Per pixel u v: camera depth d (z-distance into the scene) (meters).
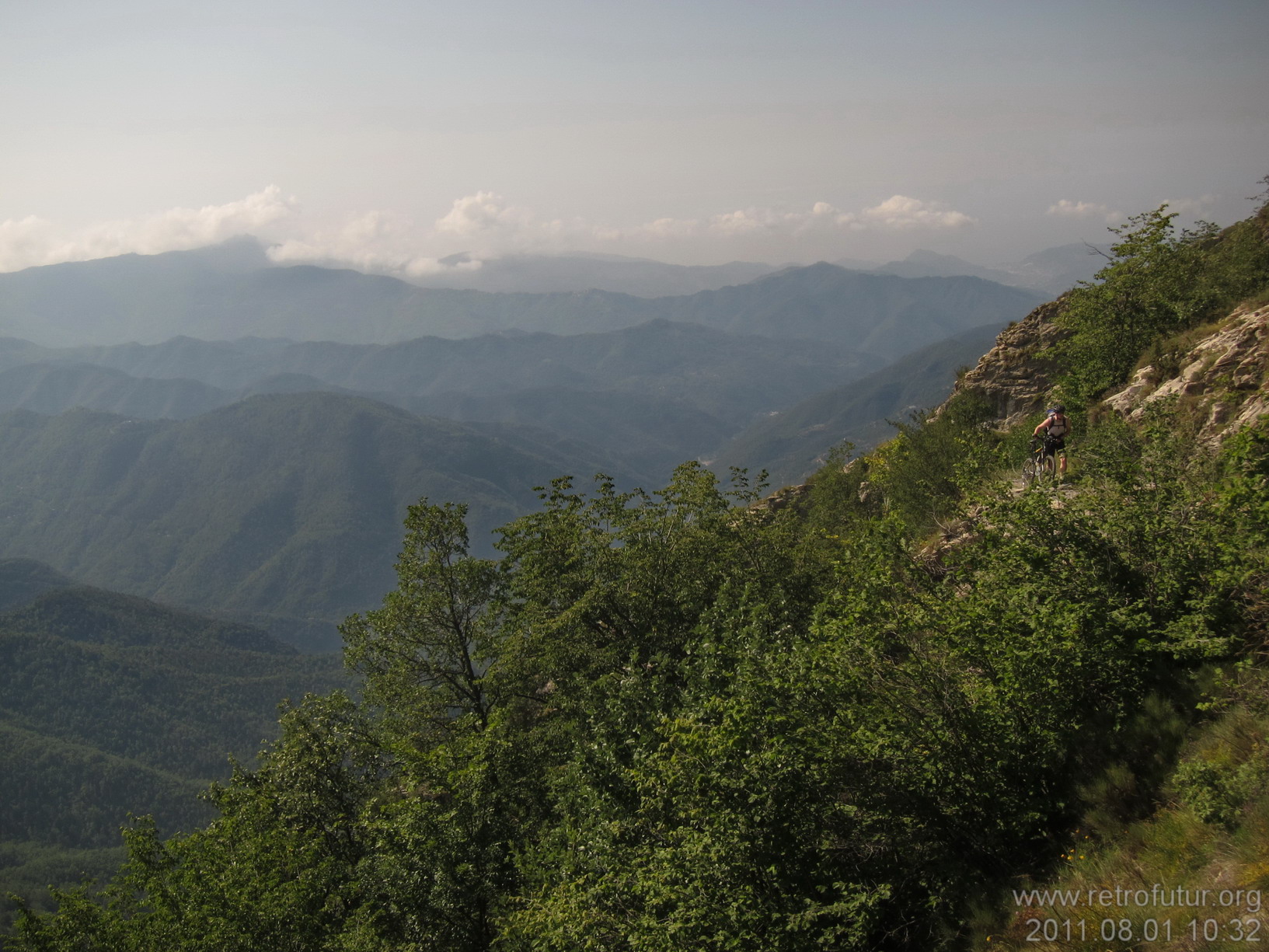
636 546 19.61
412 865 16.75
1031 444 16.42
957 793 8.52
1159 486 9.60
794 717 8.89
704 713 9.81
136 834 19.78
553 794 16.45
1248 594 7.96
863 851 8.66
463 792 17.05
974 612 8.59
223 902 17.39
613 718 14.33
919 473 23.69
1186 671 8.25
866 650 8.94
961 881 8.29
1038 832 8.21
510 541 21.73
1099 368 21.72
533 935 11.23
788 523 21.06
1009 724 8.44
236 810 22.19
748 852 8.38
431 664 25.05
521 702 25.58
